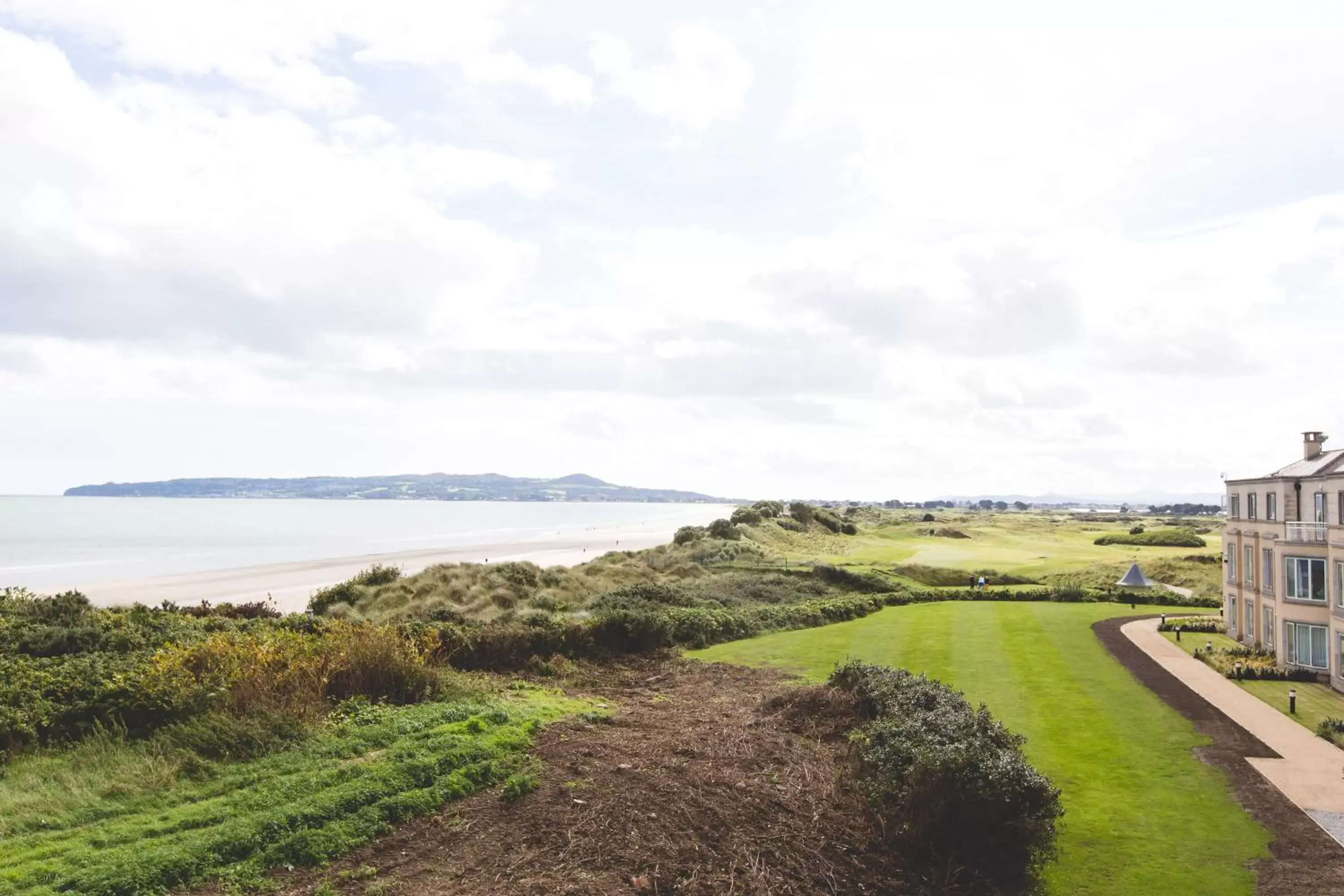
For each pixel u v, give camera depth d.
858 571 47.28
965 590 45.25
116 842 8.78
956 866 10.33
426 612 32.44
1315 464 27.70
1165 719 18.62
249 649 14.97
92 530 126.56
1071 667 23.88
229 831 8.91
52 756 11.57
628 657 22.78
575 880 8.71
